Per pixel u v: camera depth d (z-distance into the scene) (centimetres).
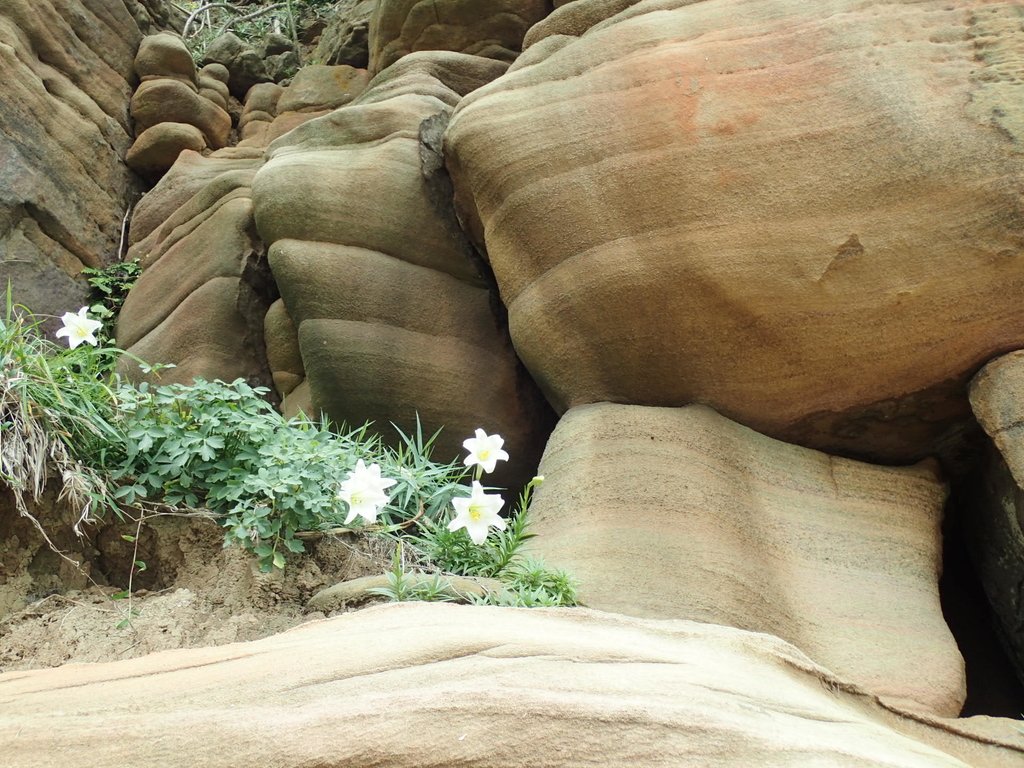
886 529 426
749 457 435
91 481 353
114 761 185
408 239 583
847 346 421
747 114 433
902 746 227
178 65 877
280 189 589
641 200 444
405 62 680
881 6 442
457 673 213
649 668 227
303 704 203
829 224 414
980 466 454
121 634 318
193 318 650
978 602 465
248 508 361
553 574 350
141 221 788
